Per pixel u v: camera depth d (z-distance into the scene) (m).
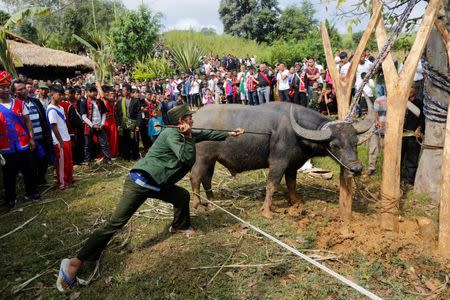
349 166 4.68
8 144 5.96
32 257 4.66
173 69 24.27
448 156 4.09
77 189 7.04
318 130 4.98
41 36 30.92
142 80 22.61
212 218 5.34
